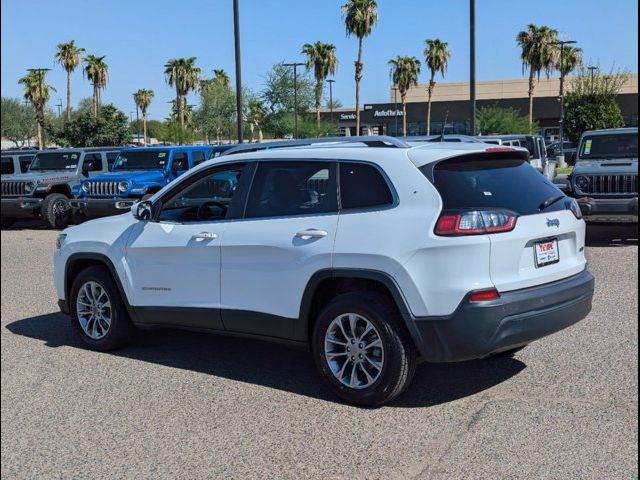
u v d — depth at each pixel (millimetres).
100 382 5922
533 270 4938
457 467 4129
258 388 5621
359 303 4969
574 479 3926
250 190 5746
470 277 4637
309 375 5891
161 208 6309
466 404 5074
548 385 5395
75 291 6891
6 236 17406
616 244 12352
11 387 5867
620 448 4270
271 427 4848
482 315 4605
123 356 6633
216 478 4184
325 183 5309
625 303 7887
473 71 19344
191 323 6055
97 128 43438
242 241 5590
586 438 4426
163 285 6176
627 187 11484
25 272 11641
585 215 11750
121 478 4250
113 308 6609
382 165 5055
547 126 68375
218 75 66875
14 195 18578
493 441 4441
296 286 5285
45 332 7656
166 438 4770
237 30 18516
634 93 62750
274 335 5523
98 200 16812
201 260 5879
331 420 4914
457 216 4664
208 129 50250
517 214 4871
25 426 5066
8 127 72312
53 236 17094
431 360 4816
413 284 4730
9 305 9094
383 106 68500
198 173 6117
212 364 6289
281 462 4328
